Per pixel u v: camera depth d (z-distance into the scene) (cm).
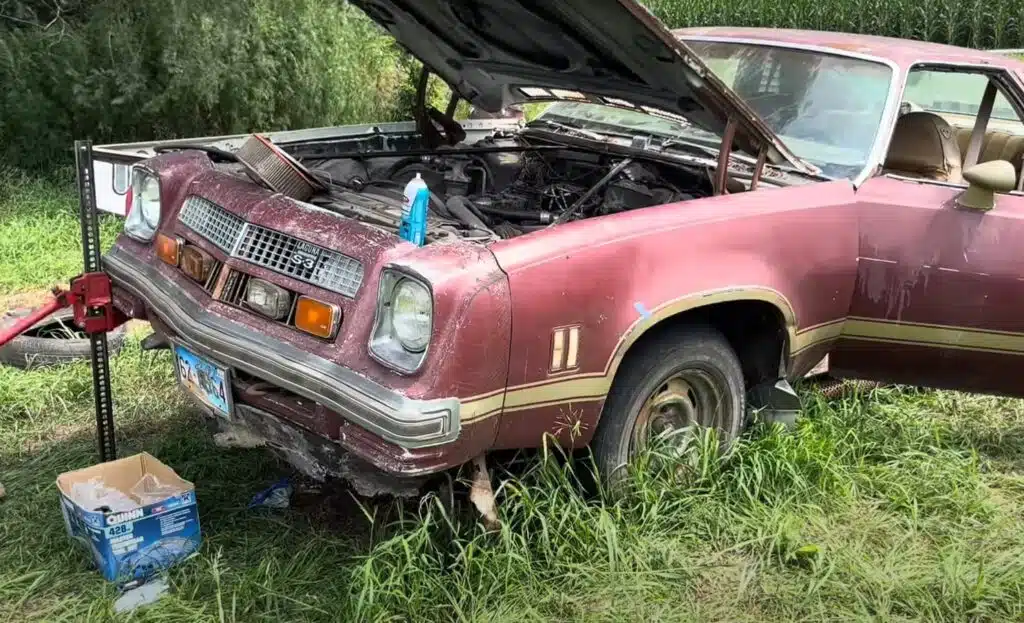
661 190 358
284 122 884
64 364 428
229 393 274
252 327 268
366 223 284
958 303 345
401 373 238
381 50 1009
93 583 274
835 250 333
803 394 392
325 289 258
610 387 285
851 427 380
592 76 348
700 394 330
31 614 263
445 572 275
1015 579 295
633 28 287
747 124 319
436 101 950
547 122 459
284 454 277
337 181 358
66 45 747
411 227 265
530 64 363
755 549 306
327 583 278
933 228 340
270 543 296
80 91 745
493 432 254
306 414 258
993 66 394
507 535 273
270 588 271
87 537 278
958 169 404
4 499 322
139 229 329
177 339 294
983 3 1346
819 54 387
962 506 339
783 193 326
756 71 400
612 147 400
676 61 297
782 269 317
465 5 335
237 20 818
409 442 231
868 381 393
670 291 284
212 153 360
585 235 269
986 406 427
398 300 244
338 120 938
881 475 354
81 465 346
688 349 308
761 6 1439
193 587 272
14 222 653
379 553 265
